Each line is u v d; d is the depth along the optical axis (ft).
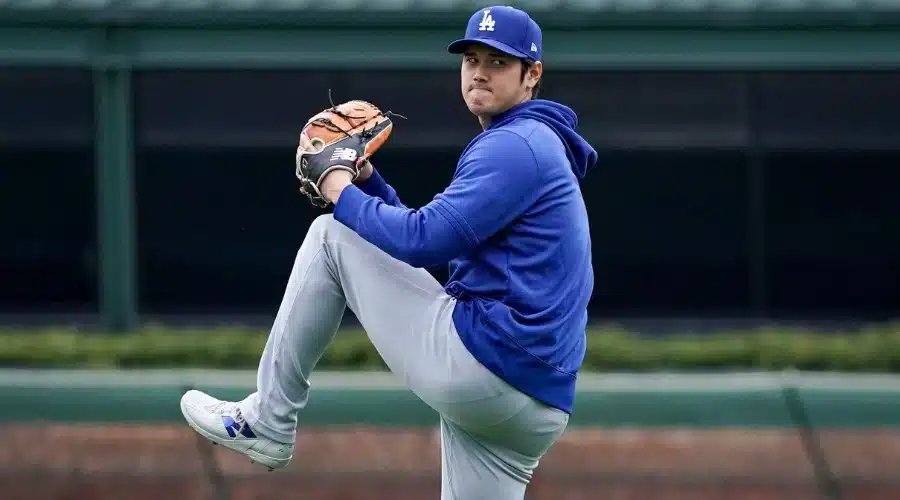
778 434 87.97
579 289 40.55
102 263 144.66
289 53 140.36
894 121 170.30
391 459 86.74
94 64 139.85
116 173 141.28
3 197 176.86
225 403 42.34
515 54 39.99
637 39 139.03
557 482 87.56
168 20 137.90
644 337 132.77
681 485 87.56
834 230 173.06
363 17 137.39
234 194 176.86
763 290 171.83
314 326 40.96
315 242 40.91
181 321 171.01
